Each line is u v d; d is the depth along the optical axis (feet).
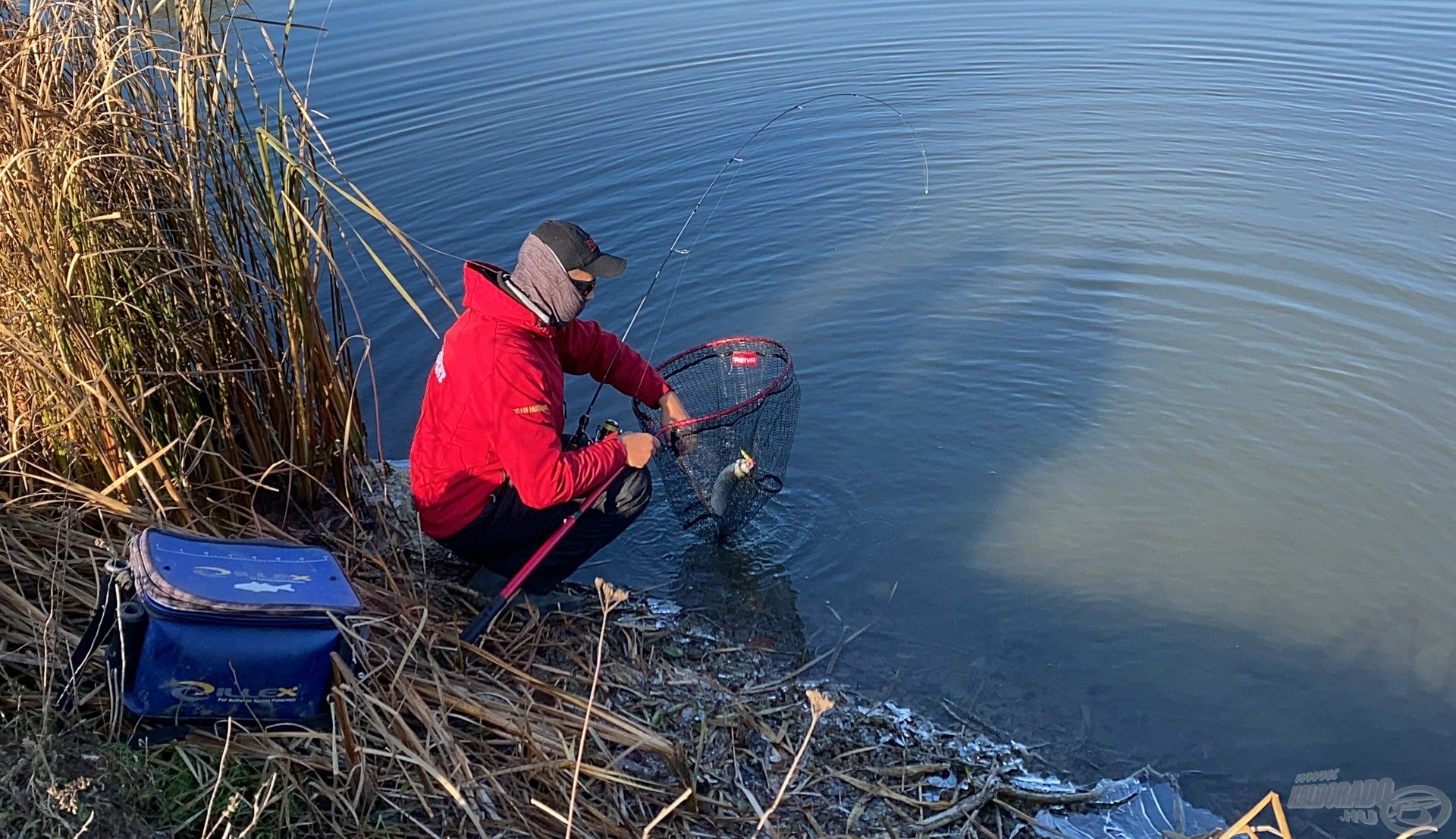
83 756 8.86
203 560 9.86
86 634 9.50
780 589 14.83
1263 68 34.42
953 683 13.29
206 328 13.04
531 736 10.92
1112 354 20.06
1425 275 22.11
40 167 11.49
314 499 14.51
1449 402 18.35
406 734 10.14
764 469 14.99
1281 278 22.24
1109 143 28.84
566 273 11.69
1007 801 11.68
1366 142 28.60
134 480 12.51
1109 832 11.37
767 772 11.73
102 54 12.00
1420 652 13.69
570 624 13.57
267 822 9.21
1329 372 19.30
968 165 27.78
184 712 9.36
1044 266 23.02
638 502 13.37
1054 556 15.42
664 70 34.65
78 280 11.97
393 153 28.32
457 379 11.89
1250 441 17.65
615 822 10.53
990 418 18.44
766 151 28.66
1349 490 16.55
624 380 13.98
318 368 13.94
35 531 11.50
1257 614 14.33
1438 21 38.73
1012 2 42.19
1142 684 13.30
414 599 12.82
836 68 34.91
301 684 9.59
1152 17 39.83
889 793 11.60
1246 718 12.82
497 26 39.04
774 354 15.28
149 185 12.41
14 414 11.96
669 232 24.61
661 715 12.34
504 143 28.99
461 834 9.75
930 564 15.31
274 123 27.89
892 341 20.53
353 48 36.09
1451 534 15.64
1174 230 24.29
